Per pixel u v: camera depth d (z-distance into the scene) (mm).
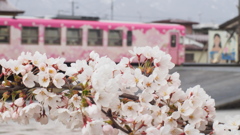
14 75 2344
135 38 26297
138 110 2340
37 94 2262
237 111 11133
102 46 25438
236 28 47250
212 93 13594
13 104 2314
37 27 23922
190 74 20766
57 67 2367
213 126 2582
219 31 71375
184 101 2500
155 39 26875
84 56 25031
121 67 2545
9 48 23406
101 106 2279
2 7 44000
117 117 2330
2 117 2291
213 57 71812
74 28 24734
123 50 25984
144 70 2576
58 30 24406
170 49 27312
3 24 23281
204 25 85188
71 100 2250
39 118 2330
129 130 2381
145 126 2361
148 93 2406
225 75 18406
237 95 12773
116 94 2346
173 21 76750
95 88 2121
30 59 2381
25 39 23719
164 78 2564
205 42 73562
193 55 73625
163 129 2258
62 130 7426
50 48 24234
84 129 2098
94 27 25234
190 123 2438
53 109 2287
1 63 2324
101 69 2314
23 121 2307
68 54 24641
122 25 25922
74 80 2332
